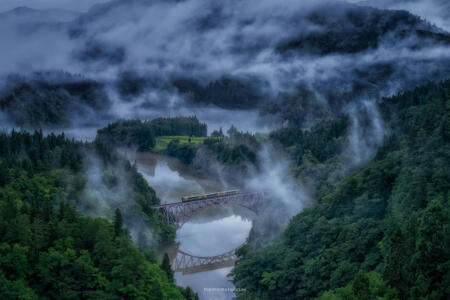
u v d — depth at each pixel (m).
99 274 93.25
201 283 150.75
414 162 111.75
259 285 120.00
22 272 86.62
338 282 95.75
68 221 104.25
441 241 65.56
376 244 97.62
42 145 183.00
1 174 134.00
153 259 135.75
